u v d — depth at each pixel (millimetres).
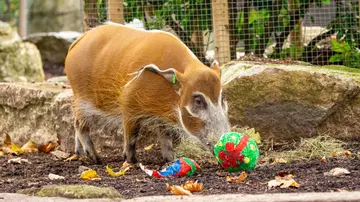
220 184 7605
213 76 8555
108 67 9617
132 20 13797
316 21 14461
